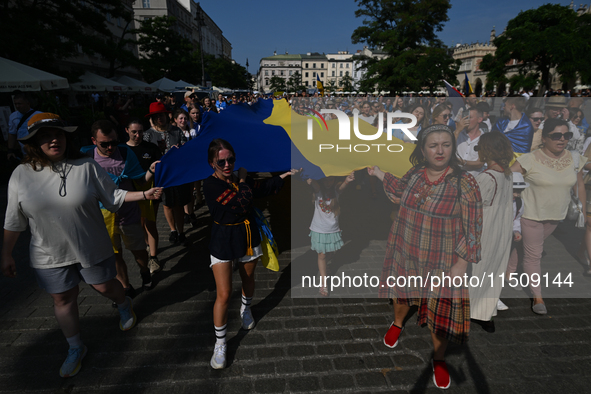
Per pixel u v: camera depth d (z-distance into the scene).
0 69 9.01
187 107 6.12
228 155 2.49
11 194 2.29
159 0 57.69
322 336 2.98
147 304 3.42
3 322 3.13
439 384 2.46
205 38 98.00
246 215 2.68
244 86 77.50
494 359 2.74
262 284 3.82
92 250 2.51
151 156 3.99
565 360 2.73
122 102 13.30
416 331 3.05
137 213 3.45
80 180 2.39
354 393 2.41
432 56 31.97
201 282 3.84
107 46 17.95
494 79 29.08
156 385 2.45
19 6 14.74
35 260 2.38
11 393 2.38
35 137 2.23
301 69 152.88
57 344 2.86
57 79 9.90
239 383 2.48
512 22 30.58
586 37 26.02
